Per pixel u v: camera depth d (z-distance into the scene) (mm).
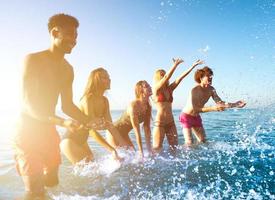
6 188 2893
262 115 8086
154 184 2906
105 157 4391
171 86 5586
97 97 4203
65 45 2797
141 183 2957
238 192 2604
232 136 6383
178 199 2467
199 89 5805
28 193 2617
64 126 2496
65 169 3691
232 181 2941
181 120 5883
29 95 2645
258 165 3578
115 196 2572
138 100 4668
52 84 2871
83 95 4207
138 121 4621
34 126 2736
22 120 2727
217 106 5297
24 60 2705
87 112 4082
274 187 2723
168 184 2895
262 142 5426
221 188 2729
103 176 3273
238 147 4961
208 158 4062
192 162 3822
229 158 4039
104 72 4180
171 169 3490
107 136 4969
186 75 5539
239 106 5145
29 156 2676
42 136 2785
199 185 2826
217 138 6137
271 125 7637
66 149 3961
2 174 3471
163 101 5430
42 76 2771
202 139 5777
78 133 3953
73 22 2777
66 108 3219
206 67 5801
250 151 4523
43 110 2807
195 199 2453
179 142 5988
